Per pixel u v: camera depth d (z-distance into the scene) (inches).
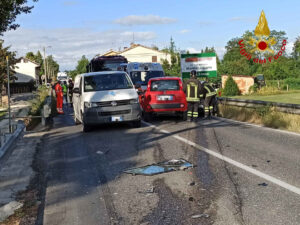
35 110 698.8
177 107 556.1
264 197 198.2
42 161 314.3
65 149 366.9
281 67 2657.5
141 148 348.5
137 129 480.1
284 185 216.8
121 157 314.8
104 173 264.8
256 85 1819.6
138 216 181.2
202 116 619.5
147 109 557.9
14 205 205.5
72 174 266.8
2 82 1368.1
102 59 1098.7
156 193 213.6
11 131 462.0
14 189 235.8
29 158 327.6
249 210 181.2
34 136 466.9
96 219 180.9
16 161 317.1
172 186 225.0
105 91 489.7
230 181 229.3
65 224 176.9
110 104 468.8
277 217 171.0
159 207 191.3
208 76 871.1
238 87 1800.0
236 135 400.8
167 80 575.8
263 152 308.3
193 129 458.6
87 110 466.6
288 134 397.7
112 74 522.6
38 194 224.8
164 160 293.6
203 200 198.2
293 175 236.7
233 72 2822.3
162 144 362.3
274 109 500.4
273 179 229.5
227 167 263.0
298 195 199.3
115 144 378.9
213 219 172.2
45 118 612.1
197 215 177.9
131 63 810.2
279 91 1754.4
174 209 187.3
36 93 1138.7
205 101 569.6
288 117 457.7
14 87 2411.4
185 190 216.4
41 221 182.4
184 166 269.0
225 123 513.0
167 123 535.5
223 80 1886.1
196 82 533.3
